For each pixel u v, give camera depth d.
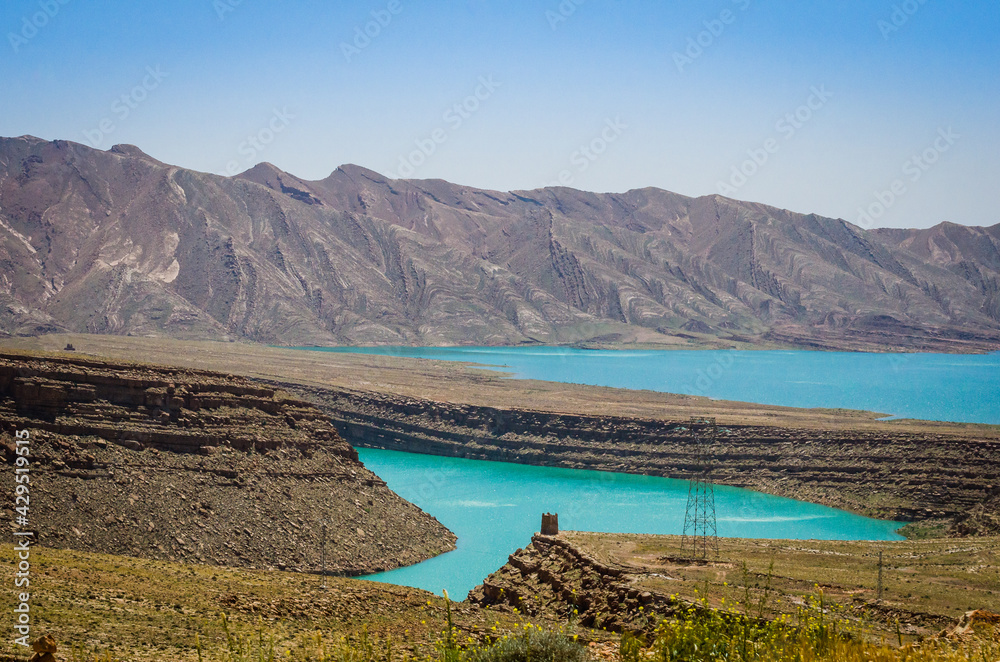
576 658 29.30
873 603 67.38
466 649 30.03
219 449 111.12
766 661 26.39
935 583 75.31
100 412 106.56
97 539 89.56
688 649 27.62
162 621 53.41
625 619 69.56
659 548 90.38
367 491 121.81
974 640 32.19
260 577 71.88
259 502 106.19
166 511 97.56
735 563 83.19
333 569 100.88
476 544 120.19
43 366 106.75
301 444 121.19
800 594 70.50
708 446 190.12
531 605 80.81
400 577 102.69
